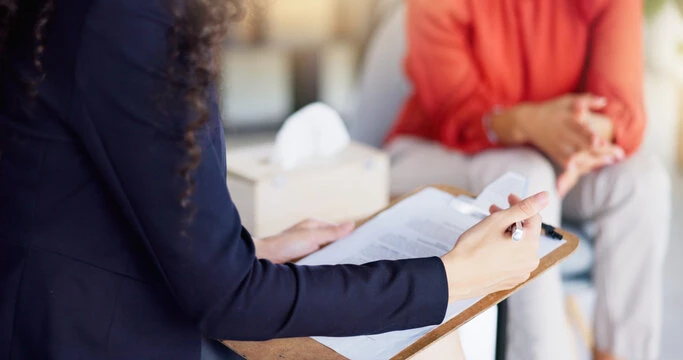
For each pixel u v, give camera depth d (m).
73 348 0.85
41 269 0.84
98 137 0.77
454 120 2.20
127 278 0.86
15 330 0.86
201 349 0.94
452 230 1.10
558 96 2.13
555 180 2.09
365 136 2.47
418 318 0.89
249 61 3.81
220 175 0.80
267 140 3.35
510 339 1.94
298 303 0.83
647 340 2.02
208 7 0.75
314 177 1.84
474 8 2.14
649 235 1.99
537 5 2.10
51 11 0.78
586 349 2.13
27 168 0.83
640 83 2.04
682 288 2.14
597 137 2.01
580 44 2.08
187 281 0.79
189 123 0.75
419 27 2.24
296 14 3.25
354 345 0.91
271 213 1.80
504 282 0.97
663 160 2.08
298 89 3.44
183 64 0.75
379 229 1.12
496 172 2.07
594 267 2.06
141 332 0.87
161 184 0.76
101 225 0.84
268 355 0.90
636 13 2.01
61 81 0.78
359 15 2.77
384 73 2.41
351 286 0.86
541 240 1.12
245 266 0.82
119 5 0.75
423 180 2.20
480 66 2.18
